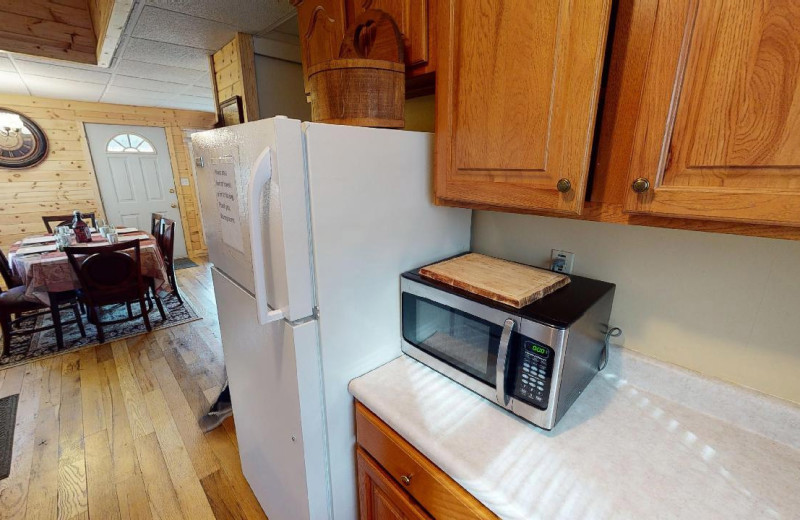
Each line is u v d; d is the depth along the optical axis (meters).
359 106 0.94
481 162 0.82
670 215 0.57
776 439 0.81
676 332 0.94
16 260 2.64
